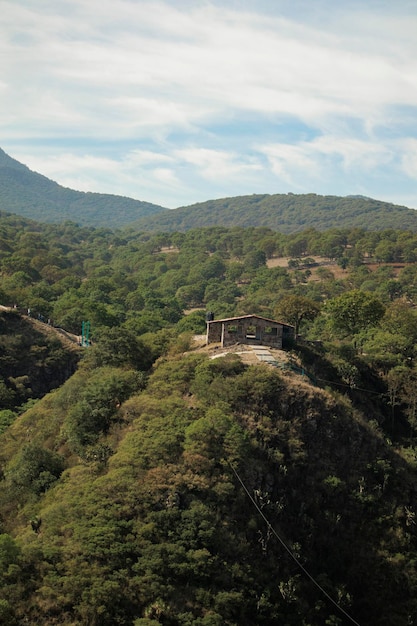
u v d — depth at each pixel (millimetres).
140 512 46531
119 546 43375
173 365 66062
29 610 39344
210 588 43000
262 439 54969
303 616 45125
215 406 56750
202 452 51375
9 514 53094
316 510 52750
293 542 49719
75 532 44312
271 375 60094
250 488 50906
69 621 38938
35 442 62469
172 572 43000
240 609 42719
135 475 49375
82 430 58906
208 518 46781
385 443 62344
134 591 41250
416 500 57938
